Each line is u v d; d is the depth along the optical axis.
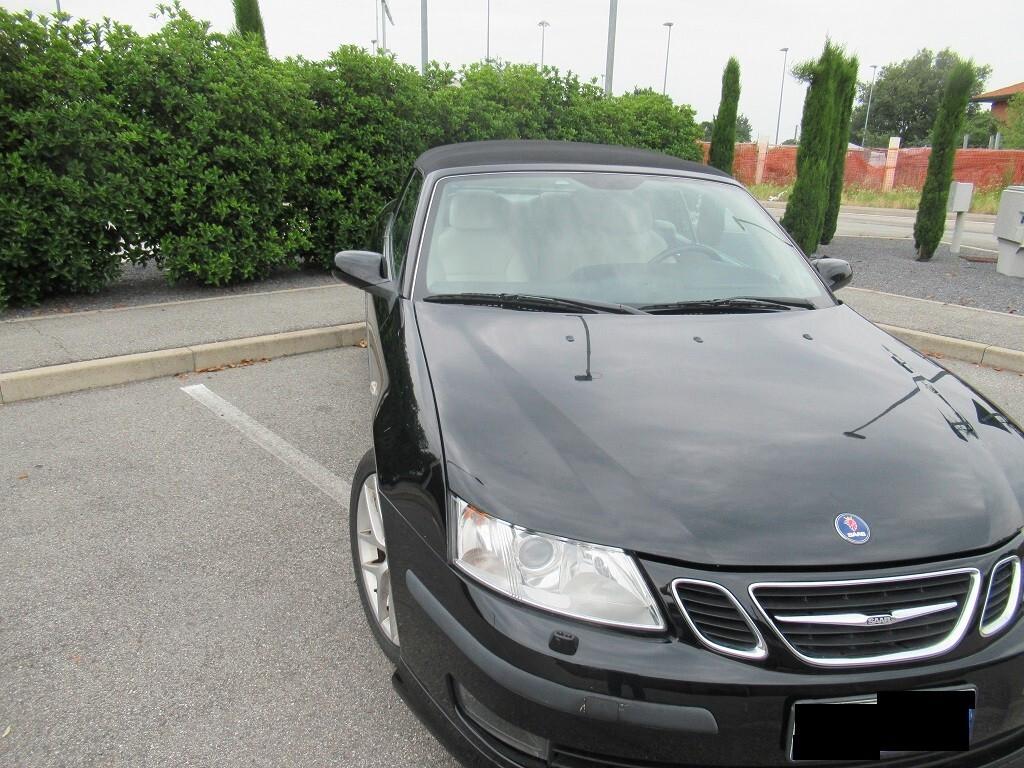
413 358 2.44
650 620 1.65
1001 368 6.05
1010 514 1.85
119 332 5.75
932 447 2.02
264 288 7.46
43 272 6.44
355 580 2.68
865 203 24.19
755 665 1.61
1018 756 1.80
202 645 2.56
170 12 7.06
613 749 1.64
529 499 1.76
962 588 1.72
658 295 2.96
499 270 3.02
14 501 3.49
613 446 1.90
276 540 3.23
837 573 1.66
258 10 12.47
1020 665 1.72
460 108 8.70
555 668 1.64
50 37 6.12
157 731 2.19
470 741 1.80
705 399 2.15
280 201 7.44
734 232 3.38
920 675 1.64
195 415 4.59
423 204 3.37
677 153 12.14
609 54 14.03
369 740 2.20
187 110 6.70
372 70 8.05
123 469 3.85
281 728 2.22
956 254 12.06
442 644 1.82
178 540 3.21
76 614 2.70
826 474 1.85
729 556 1.65
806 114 10.89
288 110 7.41
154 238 6.86
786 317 2.87
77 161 6.23
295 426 4.45
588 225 3.22
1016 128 38.25
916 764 1.70
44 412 4.58
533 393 2.12
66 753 2.10
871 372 2.43
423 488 1.94
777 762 1.63
